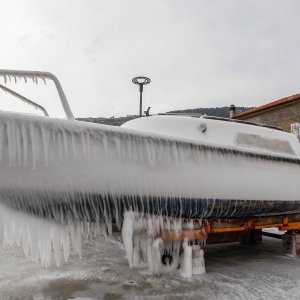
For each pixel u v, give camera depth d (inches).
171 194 113.4
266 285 113.7
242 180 128.4
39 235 97.0
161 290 107.0
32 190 93.7
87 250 169.5
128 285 111.7
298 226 157.6
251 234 194.9
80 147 97.6
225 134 136.9
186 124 133.5
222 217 132.0
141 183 107.5
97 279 118.6
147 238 111.5
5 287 110.6
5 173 89.9
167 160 110.9
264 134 149.8
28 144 91.3
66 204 99.0
